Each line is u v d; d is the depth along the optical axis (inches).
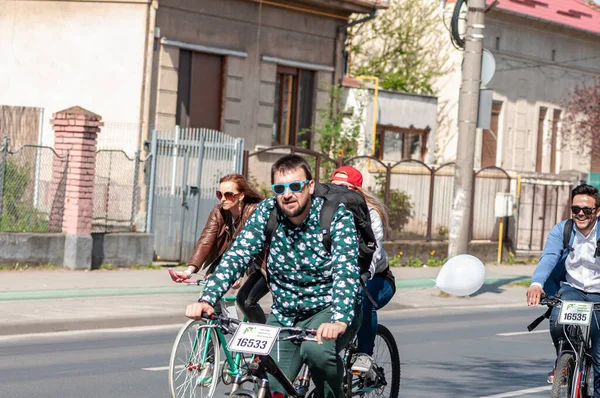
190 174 838.5
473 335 589.9
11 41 956.6
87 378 402.3
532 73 1508.4
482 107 791.7
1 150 730.8
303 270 253.4
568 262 332.5
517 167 1489.9
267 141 1034.1
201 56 969.5
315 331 241.8
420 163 1021.8
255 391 257.8
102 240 771.4
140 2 911.7
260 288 313.0
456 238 789.2
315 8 1069.8
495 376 446.3
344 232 248.8
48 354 457.1
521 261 1129.4
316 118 1088.8
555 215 1174.3
